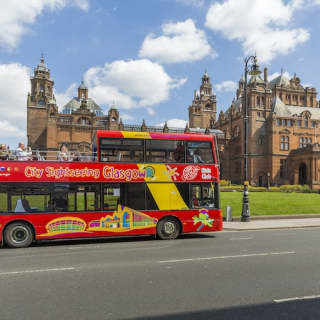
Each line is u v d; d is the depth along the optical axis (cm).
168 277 698
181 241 1272
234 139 6662
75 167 1260
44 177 1228
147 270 762
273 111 6106
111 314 491
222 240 1286
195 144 1408
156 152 1353
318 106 7962
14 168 1209
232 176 6619
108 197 1280
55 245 1219
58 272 750
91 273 738
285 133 5875
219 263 837
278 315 489
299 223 1880
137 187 1313
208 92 9525
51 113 5797
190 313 494
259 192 4141
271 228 1706
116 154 1310
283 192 4381
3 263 859
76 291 603
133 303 537
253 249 1055
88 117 6150
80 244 1234
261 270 759
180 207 1352
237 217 2009
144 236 1455
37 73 6962
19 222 1192
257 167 5838
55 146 5766
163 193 1339
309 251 1012
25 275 725
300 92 7656
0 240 1166
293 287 625
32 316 486
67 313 496
